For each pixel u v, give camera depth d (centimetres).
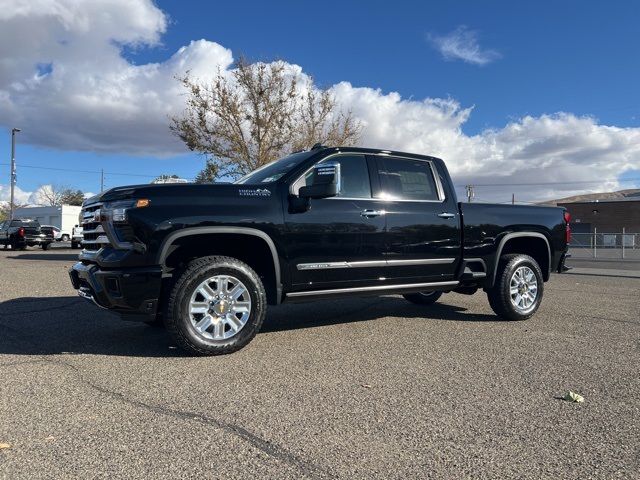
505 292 670
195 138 1984
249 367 455
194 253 521
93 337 563
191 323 475
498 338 580
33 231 2864
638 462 286
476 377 434
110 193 488
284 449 296
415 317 708
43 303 785
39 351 502
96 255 486
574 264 2150
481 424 336
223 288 491
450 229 632
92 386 399
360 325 648
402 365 467
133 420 335
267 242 509
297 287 533
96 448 294
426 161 644
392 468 276
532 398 385
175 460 281
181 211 475
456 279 648
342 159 575
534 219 708
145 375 428
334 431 321
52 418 336
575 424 338
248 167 2012
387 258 584
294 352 509
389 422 337
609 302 877
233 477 264
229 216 491
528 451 298
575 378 434
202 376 427
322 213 541
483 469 276
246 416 344
